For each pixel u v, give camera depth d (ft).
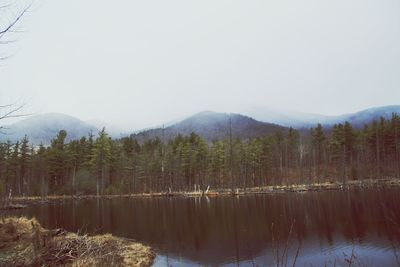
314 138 275.18
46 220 104.58
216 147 265.13
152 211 133.59
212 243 70.79
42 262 35.17
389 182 211.00
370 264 47.93
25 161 249.34
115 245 51.62
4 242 45.14
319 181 249.55
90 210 140.46
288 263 51.80
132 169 265.54
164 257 59.72
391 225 71.20
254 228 84.69
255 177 265.13
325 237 68.95
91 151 275.18
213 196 207.62
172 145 304.09
